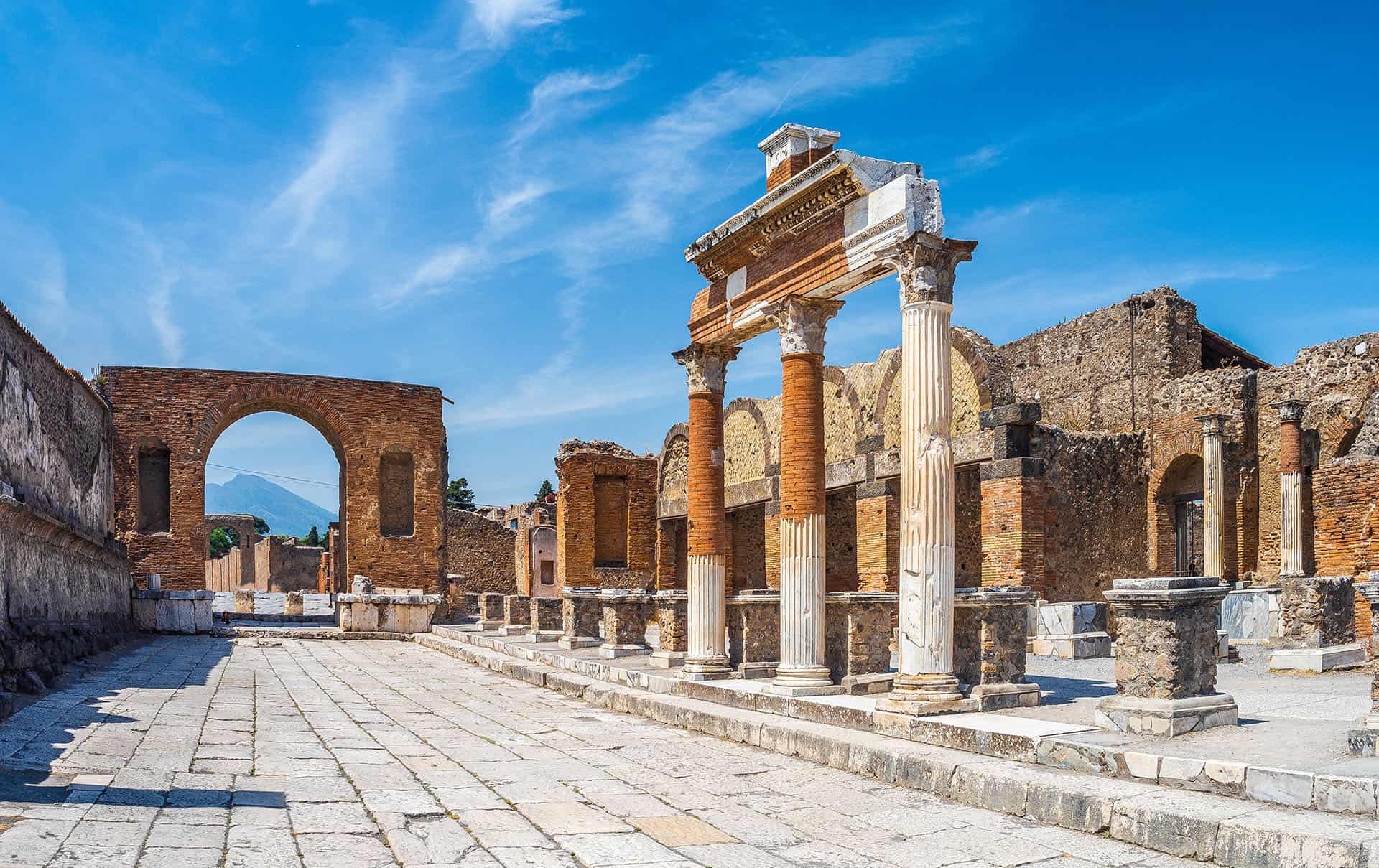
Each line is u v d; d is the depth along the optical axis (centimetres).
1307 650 1562
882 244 1277
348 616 3319
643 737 1306
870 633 1440
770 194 1471
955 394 2623
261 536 7725
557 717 1509
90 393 2770
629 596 2136
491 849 732
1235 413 2948
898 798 916
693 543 1680
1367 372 2727
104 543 2616
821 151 1542
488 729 1357
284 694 1705
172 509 3512
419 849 728
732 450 3675
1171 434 3083
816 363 1479
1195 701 952
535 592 5184
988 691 1162
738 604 1634
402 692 1816
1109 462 3033
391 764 1059
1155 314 3303
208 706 1466
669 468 3916
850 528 3162
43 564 1997
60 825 726
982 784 879
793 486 1444
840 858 723
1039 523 2377
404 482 3916
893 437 2711
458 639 2939
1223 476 2827
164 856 674
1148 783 820
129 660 2188
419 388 3869
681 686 1563
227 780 934
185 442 3550
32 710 1263
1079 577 2892
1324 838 624
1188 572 3102
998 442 2436
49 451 2278
